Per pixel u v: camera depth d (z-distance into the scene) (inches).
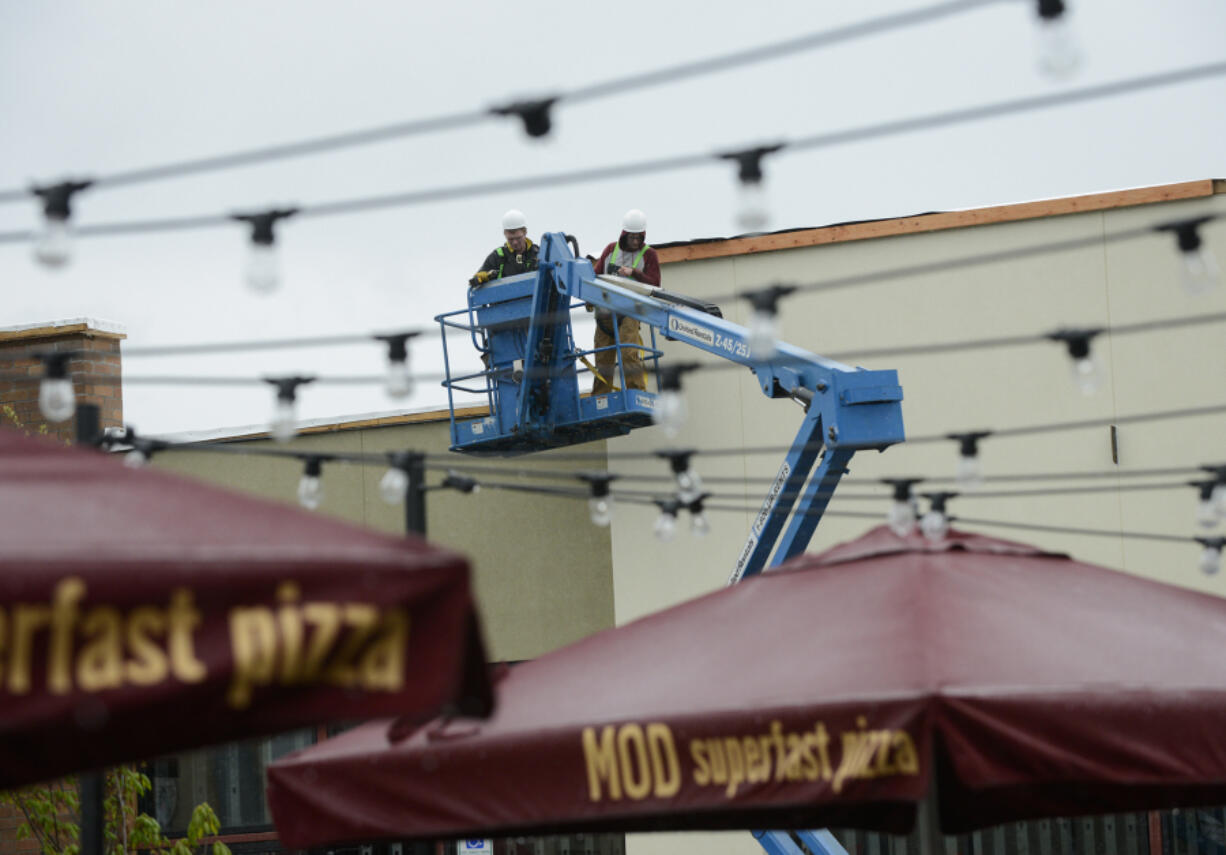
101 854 994.7
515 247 1721.2
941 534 872.3
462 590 437.7
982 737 645.3
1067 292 1717.5
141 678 407.5
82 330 1898.4
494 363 1692.9
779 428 1774.1
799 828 896.9
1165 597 826.8
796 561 888.9
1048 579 823.1
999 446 1720.0
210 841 1866.4
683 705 700.0
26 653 398.3
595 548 1851.6
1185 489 1672.0
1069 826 1683.1
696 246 1813.5
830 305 1774.1
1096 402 1701.5
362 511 1927.9
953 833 898.7
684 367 837.8
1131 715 651.5
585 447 1859.0
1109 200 1706.4
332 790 749.9
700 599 885.8
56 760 422.0
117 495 473.7
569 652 847.1
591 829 893.8
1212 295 1683.1
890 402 1204.5
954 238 1752.0
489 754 722.2
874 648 710.5
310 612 424.8
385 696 430.9
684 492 909.8
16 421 1877.5
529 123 589.0
